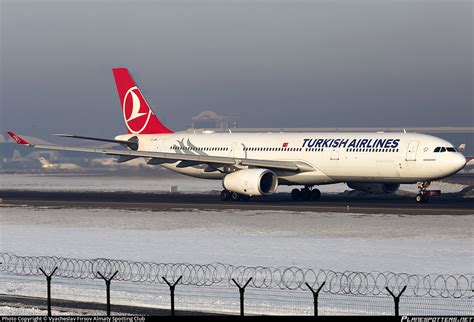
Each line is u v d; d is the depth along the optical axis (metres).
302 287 124.81
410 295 118.12
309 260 148.12
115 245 173.88
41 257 158.38
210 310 109.12
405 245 165.00
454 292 119.00
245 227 199.25
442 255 151.50
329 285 123.50
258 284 127.19
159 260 151.62
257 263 145.88
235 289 123.81
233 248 165.12
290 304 112.69
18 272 142.50
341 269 138.12
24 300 116.62
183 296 119.00
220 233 189.38
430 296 117.00
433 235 179.00
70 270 144.12
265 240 176.12
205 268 141.75
